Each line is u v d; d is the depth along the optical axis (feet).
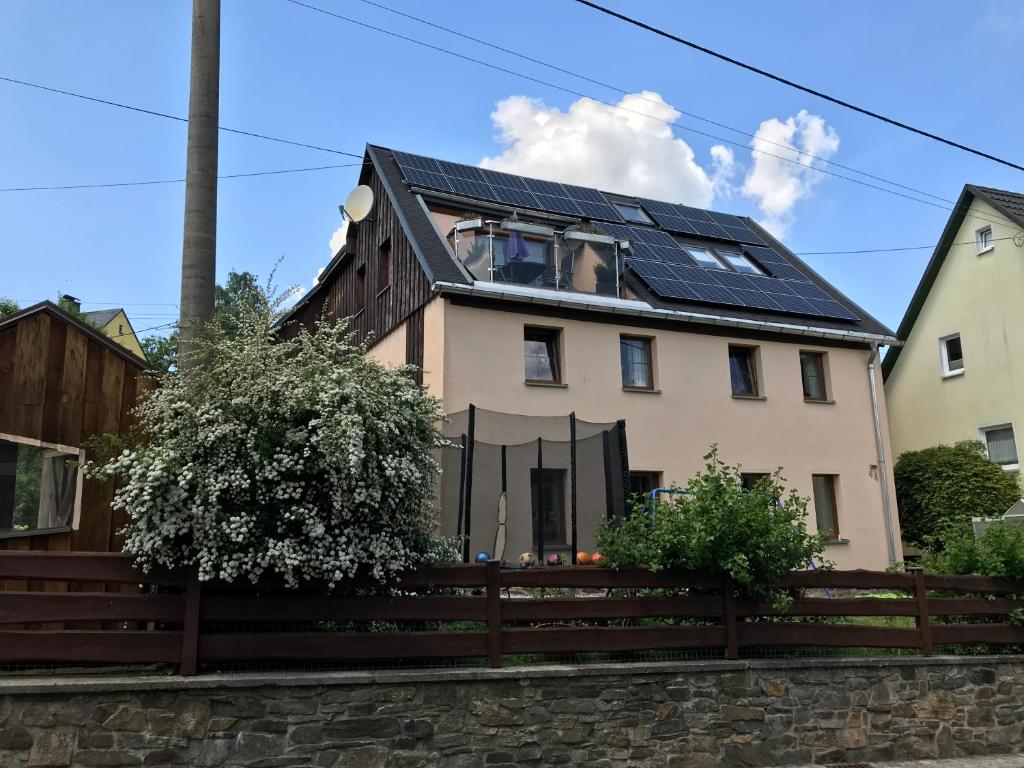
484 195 53.47
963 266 64.90
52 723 15.35
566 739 18.85
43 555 16.10
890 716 22.71
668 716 20.03
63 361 21.66
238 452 16.76
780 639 22.20
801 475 51.03
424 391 20.61
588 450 37.99
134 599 16.58
